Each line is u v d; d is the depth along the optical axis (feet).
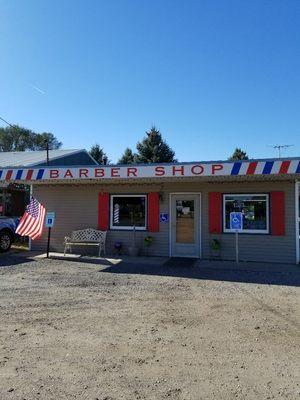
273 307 25.59
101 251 50.37
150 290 30.17
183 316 23.57
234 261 45.37
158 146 179.63
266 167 39.06
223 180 46.11
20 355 17.65
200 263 43.68
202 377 15.66
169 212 48.93
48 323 22.06
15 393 14.26
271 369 16.40
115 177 43.83
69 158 90.94
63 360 17.16
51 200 53.16
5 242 51.49
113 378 15.51
